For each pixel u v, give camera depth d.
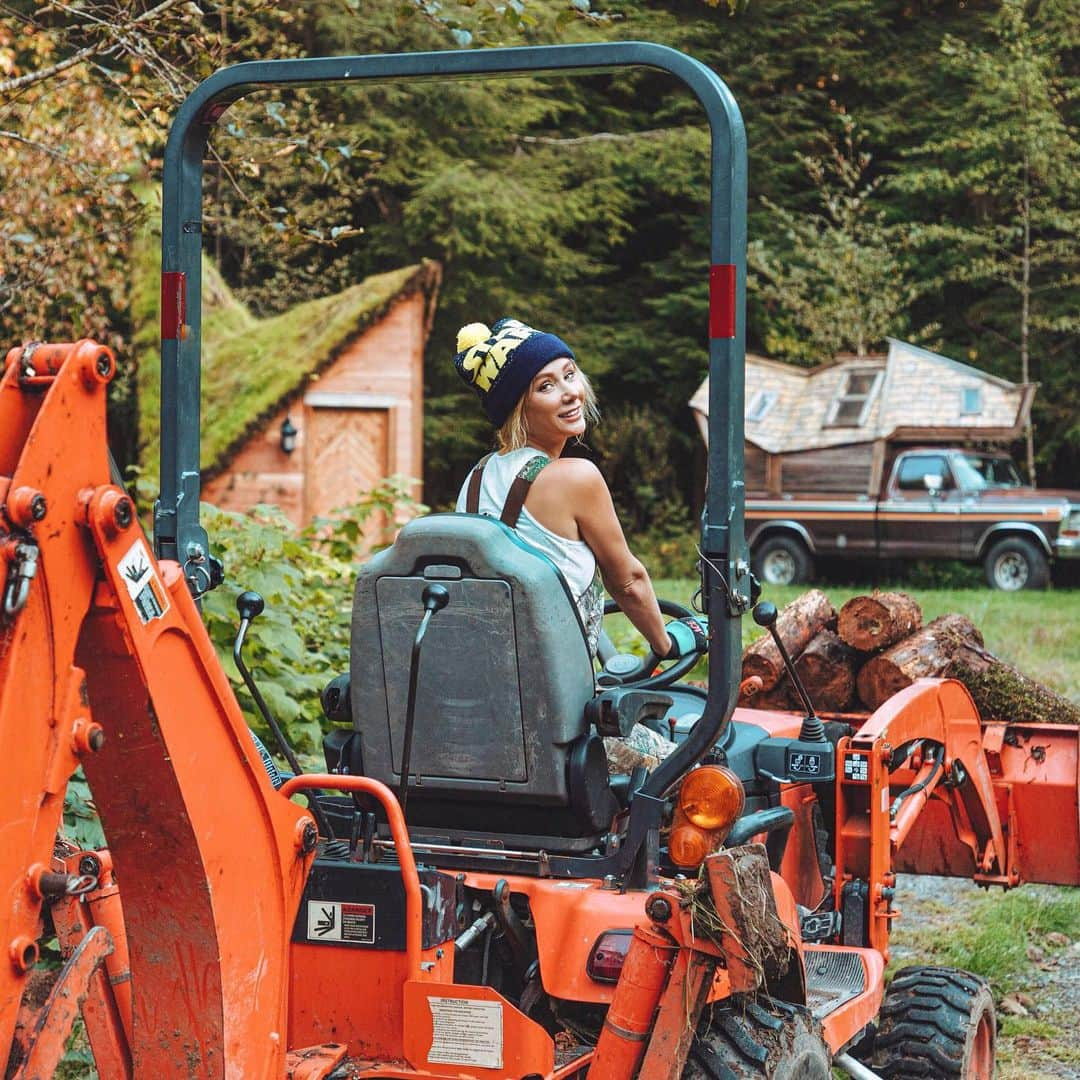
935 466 21.48
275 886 2.88
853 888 4.44
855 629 6.31
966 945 6.39
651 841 3.32
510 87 25.61
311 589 8.37
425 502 27.55
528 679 3.31
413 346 17.89
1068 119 28.06
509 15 5.95
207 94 3.51
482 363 3.68
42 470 2.32
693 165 27.36
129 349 13.74
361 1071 3.05
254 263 23.39
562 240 29.23
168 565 2.67
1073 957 6.39
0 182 9.35
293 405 17.62
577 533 3.55
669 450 28.92
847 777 4.43
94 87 9.67
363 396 17.80
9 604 2.26
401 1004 3.10
